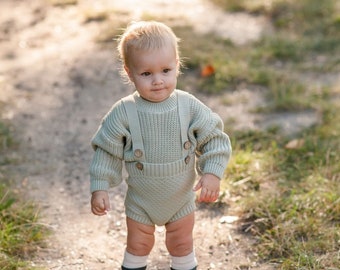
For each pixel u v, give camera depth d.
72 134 3.21
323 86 3.50
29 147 3.08
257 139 3.02
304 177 2.64
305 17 4.55
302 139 2.92
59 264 2.24
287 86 3.52
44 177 2.82
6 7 5.11
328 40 4.16
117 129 1.89
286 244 2.25
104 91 3.66
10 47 4.37
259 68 3.79
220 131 1.95
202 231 2.41
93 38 4.39
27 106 3.48
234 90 3.56
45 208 2.58
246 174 2.69
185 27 4.39
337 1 4.75
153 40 1.85
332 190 2.49
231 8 4.79
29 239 2.31
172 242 2.02
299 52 4.02
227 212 2.50
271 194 2.53
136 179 1.93
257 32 4.38
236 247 2.31
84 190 2.73
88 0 5.16
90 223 2.49
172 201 1.95
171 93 1.90
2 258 2.18
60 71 3.93
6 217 2.40
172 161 1.91
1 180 2.77
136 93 1.94
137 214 1.97
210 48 4.05
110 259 2.28
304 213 2.38
